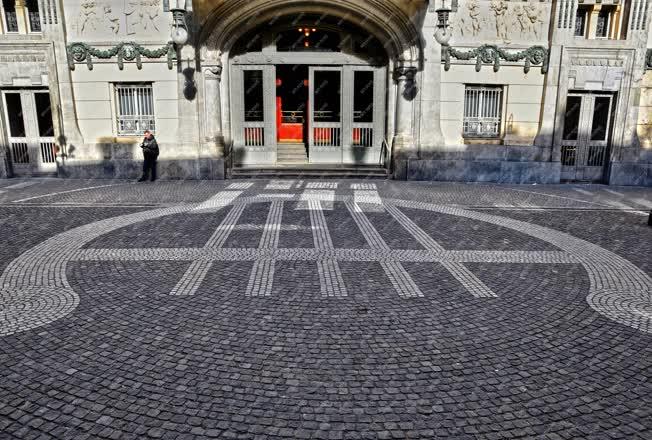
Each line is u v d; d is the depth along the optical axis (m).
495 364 4.48
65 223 9.72
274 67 16.34
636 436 3.49
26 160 16.31
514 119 15.98
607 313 5.64
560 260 7.66
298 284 6.48
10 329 5.07
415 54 15.33
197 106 15.45
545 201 12.73
